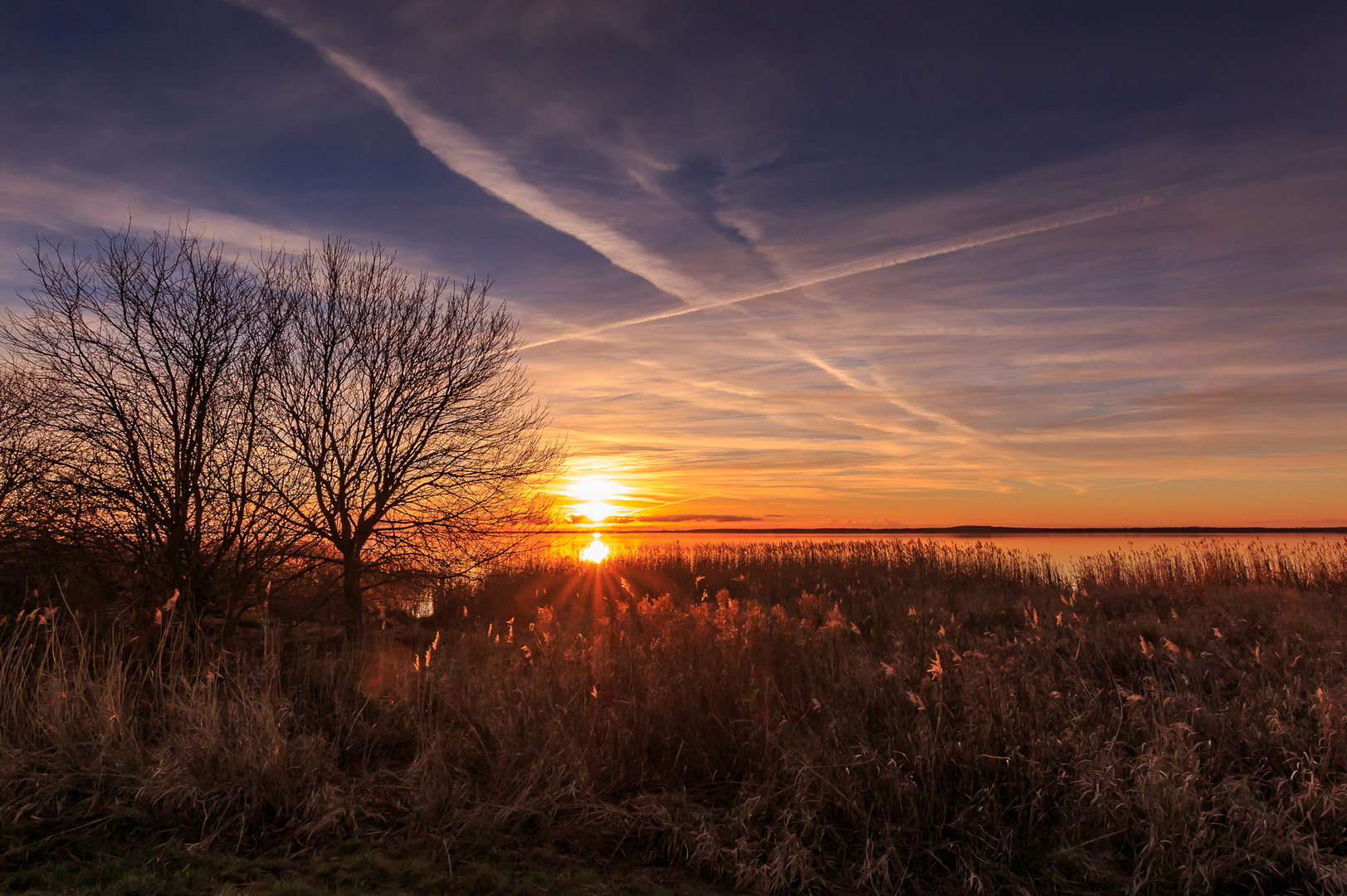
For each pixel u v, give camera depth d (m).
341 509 12.41
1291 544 19.34
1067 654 8.61
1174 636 9.54
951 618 10.29
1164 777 4.76
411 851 4.47
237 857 4.31
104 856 4.21
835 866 4.45
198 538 9.98
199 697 5.98
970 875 4.24
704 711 6.39
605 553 24.48
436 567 13.80
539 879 4.23
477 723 6.21
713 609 10.36
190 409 10.34
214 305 10.84
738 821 4.73
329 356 12.57
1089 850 4.55
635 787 5.49
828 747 5.38
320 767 5.29
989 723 5.29
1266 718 5.88
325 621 12.38
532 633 9.42
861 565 21.19
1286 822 4.64
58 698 5.62
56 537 9.91
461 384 13.70
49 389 10.19
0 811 4.51
